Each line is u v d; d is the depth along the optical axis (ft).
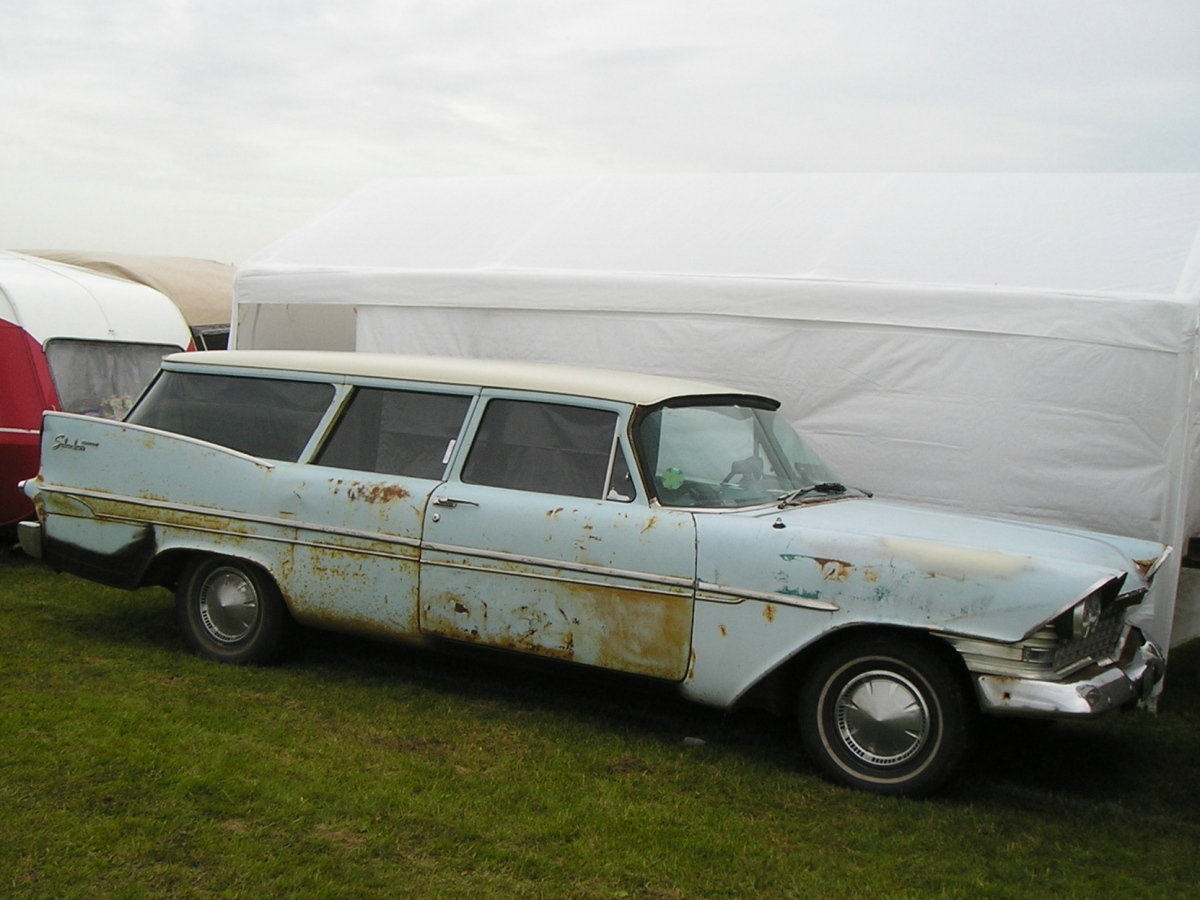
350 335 34.12
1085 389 21.94
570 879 12.10
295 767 14.70
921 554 14.75
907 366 23.32
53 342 29.68
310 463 18.74
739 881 12.28
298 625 19.51
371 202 33.73
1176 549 21.33
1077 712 13.80
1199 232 24.03
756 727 17.74
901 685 14.93
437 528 17.38
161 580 20.16
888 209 27.40
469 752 15.85
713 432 17.70
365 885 11.65
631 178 31.91
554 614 16.63
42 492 20.44
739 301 24.53
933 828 13.99
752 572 15.47
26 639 20.39
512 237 29.12
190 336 34.47
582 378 18.02
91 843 12.23
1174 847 14.01
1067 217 25.62
